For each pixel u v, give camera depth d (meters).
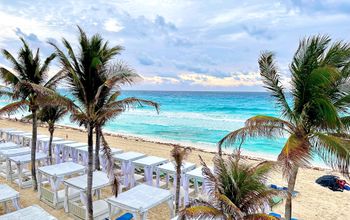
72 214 9.65
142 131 35.19
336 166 6.52
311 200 12.40
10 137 21.70
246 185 5.82
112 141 27.50
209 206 5.44
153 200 8.25
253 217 5.15
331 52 6.82
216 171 6.23
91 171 8.52
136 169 15.67
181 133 32.69
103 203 10.20
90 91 8.30
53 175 10.23
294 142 6.27
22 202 10.80
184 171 11.38
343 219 10.59
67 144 16.62
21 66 11.09
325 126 6.93
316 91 6.69
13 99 10.96
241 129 7.68
